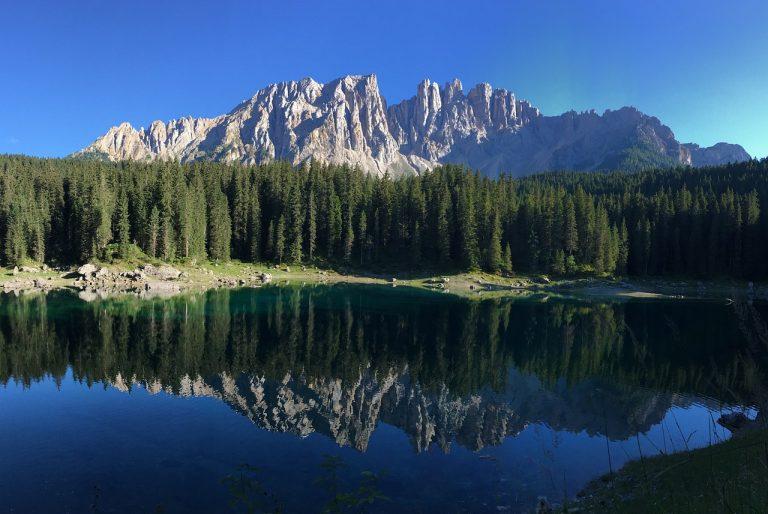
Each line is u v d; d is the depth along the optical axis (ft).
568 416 90.43
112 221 349.00
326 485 58.65
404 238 431.43
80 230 338.75
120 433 74.02
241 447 69.82
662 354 148.77
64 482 57.52
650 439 78.79
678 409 95.35
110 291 275.39
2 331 155.63
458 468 65.87
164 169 408.46
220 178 465.06
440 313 231.30
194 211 372.79
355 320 203.62
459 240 417.28
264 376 111.55
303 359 131.03
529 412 92.53
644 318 222.69
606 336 178.29
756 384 29.27
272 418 83.46
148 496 54.54
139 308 215.31
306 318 204.23
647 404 98.37
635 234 415.03
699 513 38.93
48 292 264.11
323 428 79.66
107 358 124.67
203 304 236.43
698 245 402.31
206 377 108.58
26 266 316.81
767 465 39.83
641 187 648.38
